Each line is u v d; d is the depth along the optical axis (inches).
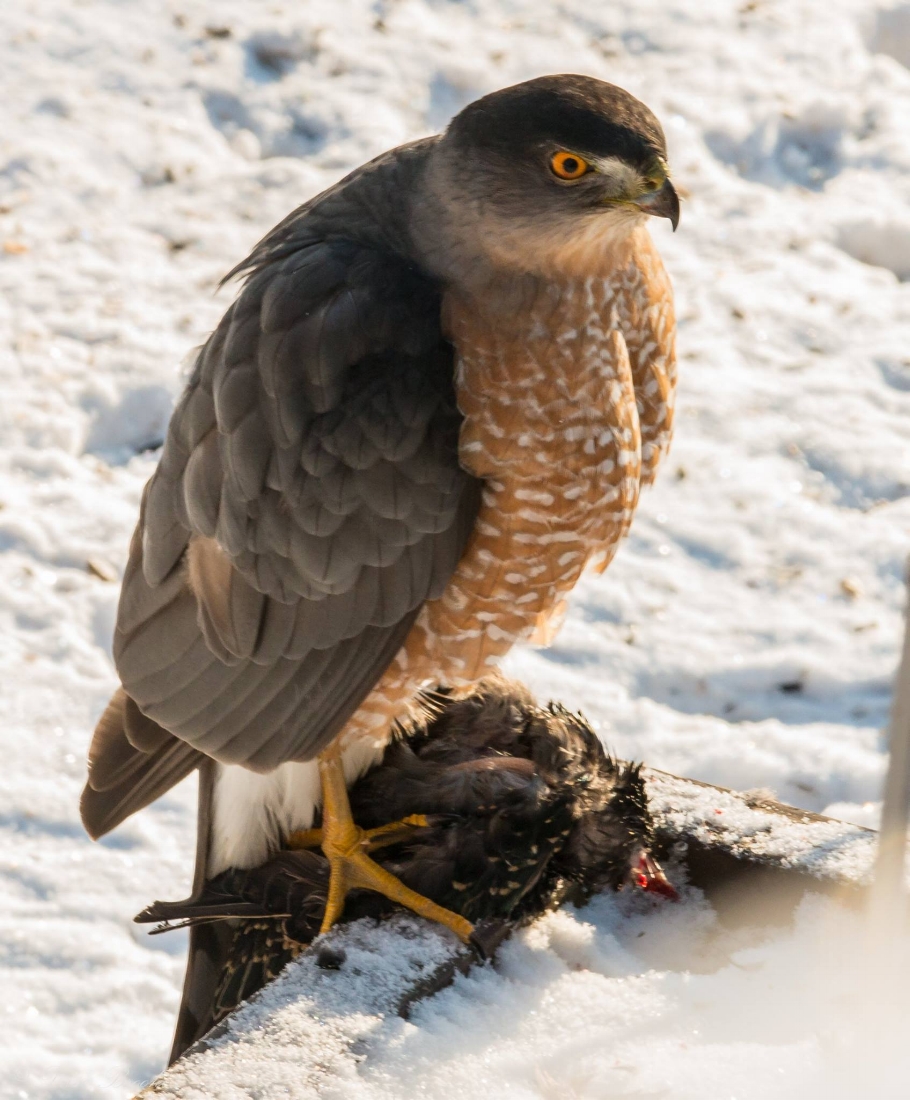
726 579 485.7
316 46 665.0
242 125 637.9
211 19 673.6
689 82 656.4
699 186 619.8
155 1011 378.6
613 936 286.7
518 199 273.1
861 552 491.2
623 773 296.0
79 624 467.8
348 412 276.1
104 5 679.7
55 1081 360.2
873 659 459.2
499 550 292.2
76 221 593.9
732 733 440.1
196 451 287.6
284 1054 236.4
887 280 590.2
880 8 700.0
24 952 387.2
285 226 305.6
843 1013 262.4
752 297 577.0
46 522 493.4
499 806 282.4
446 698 324.2
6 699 446.3
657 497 509.0
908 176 625.6
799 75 663.8
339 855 288.0
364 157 617.9
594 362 284.2
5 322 552.1
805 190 625.3
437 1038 245.6
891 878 233.5
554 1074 246.5
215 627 291.1
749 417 533.0
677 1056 251.4
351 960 257.9
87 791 310.3
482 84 651.5
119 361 539.5
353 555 283.1
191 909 299.3
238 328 284.4
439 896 278.5
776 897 283.9
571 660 461.4
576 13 689.0
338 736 297.3
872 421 531.8
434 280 283.3
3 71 648.4
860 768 426.3
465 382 279.9
